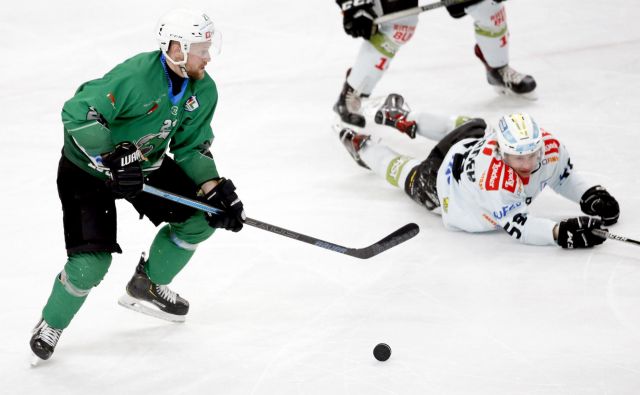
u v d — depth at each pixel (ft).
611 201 54.13
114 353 45.98
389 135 71.92
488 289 49.26
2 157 70.28
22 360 45.57
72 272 42.45
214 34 41.01
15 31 95.25
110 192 43.24
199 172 44.73
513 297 48.26
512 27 90.58
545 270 50.52
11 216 61.16
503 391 40.98
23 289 52.21
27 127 75.56
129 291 47.57
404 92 78.89
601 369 41.88
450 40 88.84
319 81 82.58
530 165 50.88
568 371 41.96
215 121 75.77
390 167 60.64
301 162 67.77
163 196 42.34
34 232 58.90
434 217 58.34
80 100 39.29
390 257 53.47
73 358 45.70
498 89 76.23
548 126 70.08
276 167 67.15
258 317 48.52
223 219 44.11
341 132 64.39
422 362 43.57
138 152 40.50
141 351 46.09
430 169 56.70
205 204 43.45
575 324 45.47
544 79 78.74
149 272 46.78
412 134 66.39
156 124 41.65
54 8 100.37
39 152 71.00
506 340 44.68
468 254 53.06
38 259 55.62
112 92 39.50
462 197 54.39
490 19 71.15
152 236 57.98
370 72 70.69
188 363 44.88
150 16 98.32
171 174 45.29
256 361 44.65
